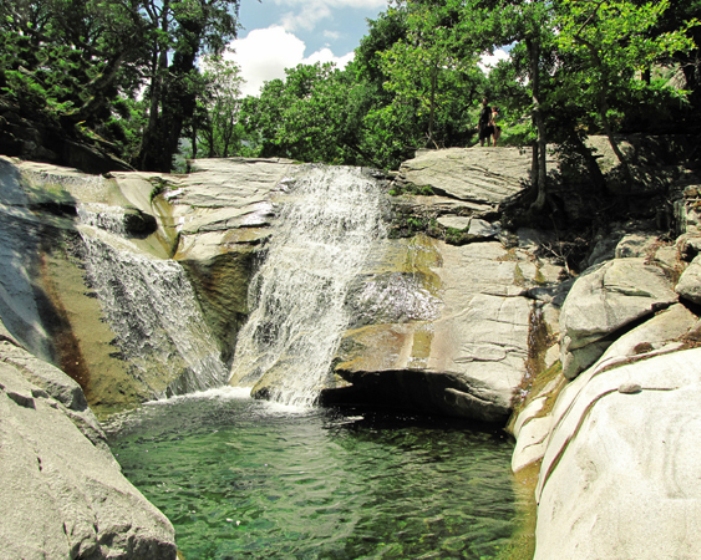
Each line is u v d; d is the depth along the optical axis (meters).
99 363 11.27
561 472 5.26
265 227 15.62
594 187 15.40
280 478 7.68
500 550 5.68
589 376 6.47
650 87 15.29
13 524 3.16
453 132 31.83
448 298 12.50
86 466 4.43
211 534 6.16
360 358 11.31
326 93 34.09
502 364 10.55
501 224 15.44
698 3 15.14
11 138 18.45
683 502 3.97
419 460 8.36
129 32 25.36
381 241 15.15
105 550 3.65
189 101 33.41
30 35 25.88
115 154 25.05
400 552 5.77
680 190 12.18
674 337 6.43
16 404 4.52
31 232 12.28
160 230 15.47
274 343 13.69
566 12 14.06
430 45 24.25
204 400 11.70
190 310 13.91
